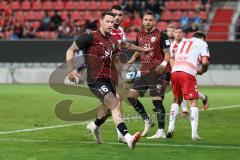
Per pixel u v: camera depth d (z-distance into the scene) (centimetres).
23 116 2617
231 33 4931
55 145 1797
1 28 5225
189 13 5481
